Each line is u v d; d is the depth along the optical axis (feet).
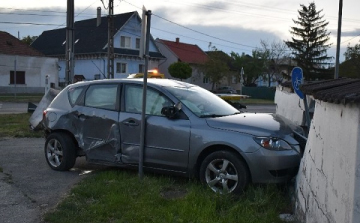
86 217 15.49
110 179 20.74
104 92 22.61
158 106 20.66
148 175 21.36
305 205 13.97
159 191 18.56
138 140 20.80
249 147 17.42
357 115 9.32
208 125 18.84
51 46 177.27
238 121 18.74
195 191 17.76
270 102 141.59
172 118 19.88
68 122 23.21
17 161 26.21
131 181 19.89
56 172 23.25
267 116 20.39
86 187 19.04
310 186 13.70
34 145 32.40
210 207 15.89
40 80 136.36
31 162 25.91
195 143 18.85
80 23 175.01
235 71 204.33
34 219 15.66
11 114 57.67
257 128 18.02
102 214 15.74
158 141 20.03
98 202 17.15
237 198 17.46
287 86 36.52
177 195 18.48
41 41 187.21
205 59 186.09
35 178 21.83
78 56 158.81
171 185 19.45
